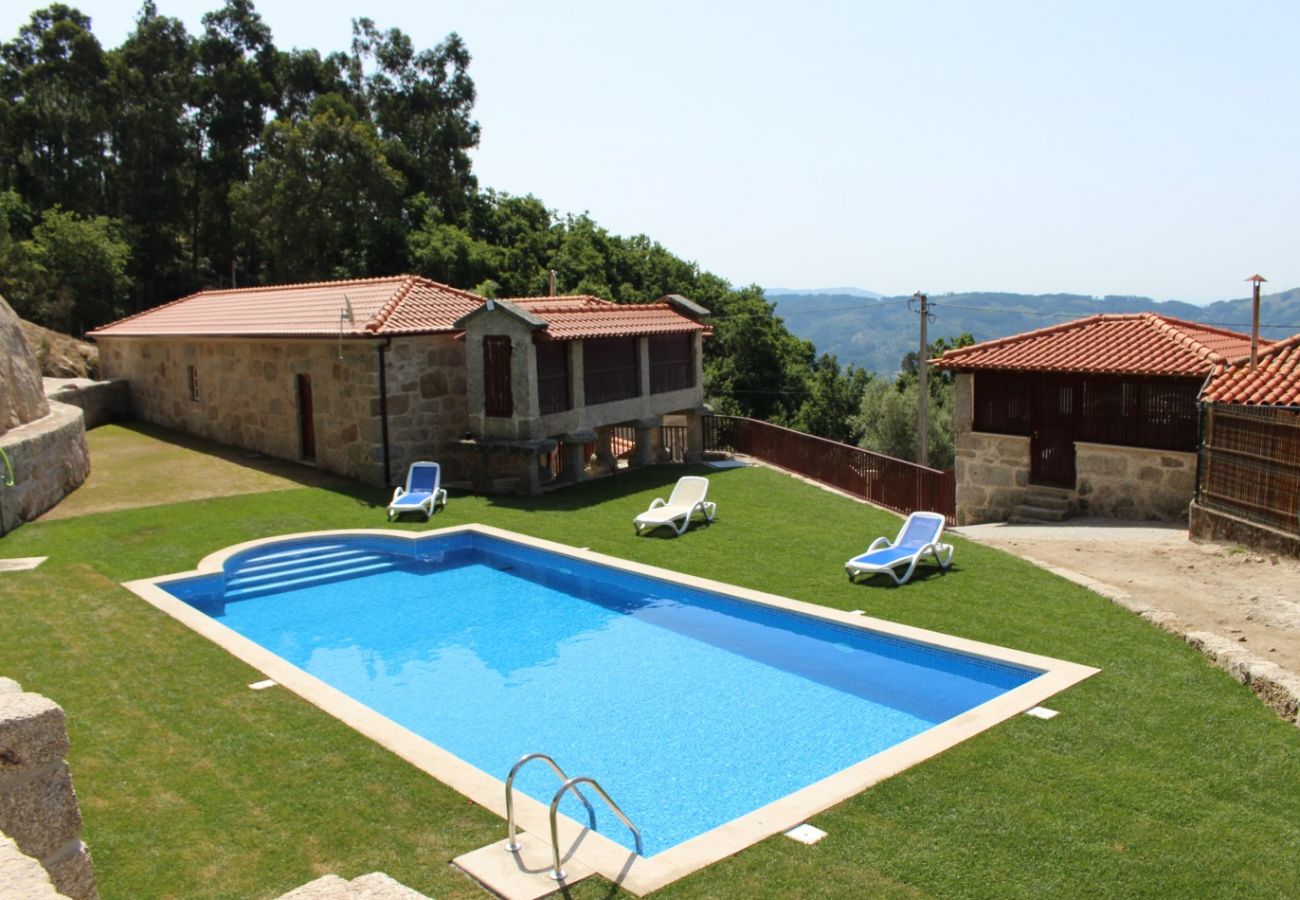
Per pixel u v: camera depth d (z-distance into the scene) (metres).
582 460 22.88
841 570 14.93
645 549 16.70
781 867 6.59
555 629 13.77
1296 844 6.77
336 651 12.97
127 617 12.58
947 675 11.20
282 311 25.56
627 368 24.23
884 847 6.82
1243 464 14.88
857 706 10.75
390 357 21.61
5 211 47.88
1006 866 6.55
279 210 52.06
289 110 64.06
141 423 30.38
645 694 11.23
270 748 8.63
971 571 14.40
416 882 6.46
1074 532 17.72
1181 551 15.02
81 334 44.72
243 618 14.36
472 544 18.42
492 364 21.69
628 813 8.32
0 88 58.69
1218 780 7.71
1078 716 8.99
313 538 17.77
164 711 9.50
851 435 54.53
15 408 19.89
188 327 27.45
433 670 12.20
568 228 59.53
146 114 57.25
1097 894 6.21
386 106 64.81
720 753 9.60
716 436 27.88
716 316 53.81
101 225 47.66
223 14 62.38
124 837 7.12
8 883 3.49
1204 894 6.18
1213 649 10.34
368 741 8.79
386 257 53.69
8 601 13.27
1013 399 20.44
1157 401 18.53
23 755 4.71
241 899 6.30
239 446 26.12
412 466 20.83
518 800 7.68
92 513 19.00
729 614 13.84
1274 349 16.48
